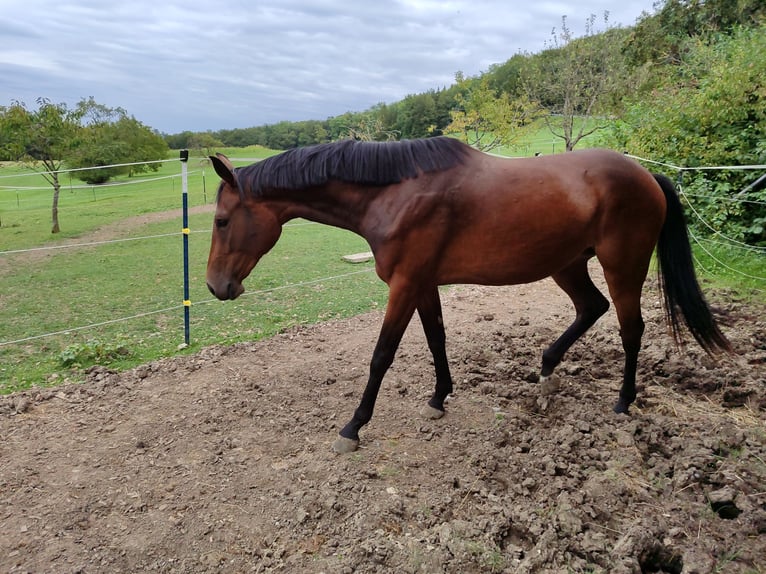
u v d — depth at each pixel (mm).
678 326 3285
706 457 2725
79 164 20000
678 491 2537
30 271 8523
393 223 2736
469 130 23234
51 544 2299
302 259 9359
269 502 2562
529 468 2752
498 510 2404
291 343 4848
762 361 4012
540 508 2445
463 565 2104
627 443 2920
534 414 3389
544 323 5258
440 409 3340
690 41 13336
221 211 2934
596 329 4855
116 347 4594
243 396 3686
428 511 2463
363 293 6836
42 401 3670
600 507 2416
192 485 2699
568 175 2781
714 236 7152
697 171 7707
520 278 2914
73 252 10266
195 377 4062
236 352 4598
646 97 11250
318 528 2385
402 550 2188
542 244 2775
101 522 2439
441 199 2707
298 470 2807
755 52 7629
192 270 8531
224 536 2348
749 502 2393
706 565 2021
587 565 2105
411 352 4523
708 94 7688
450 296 6434
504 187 2721
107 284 7586
